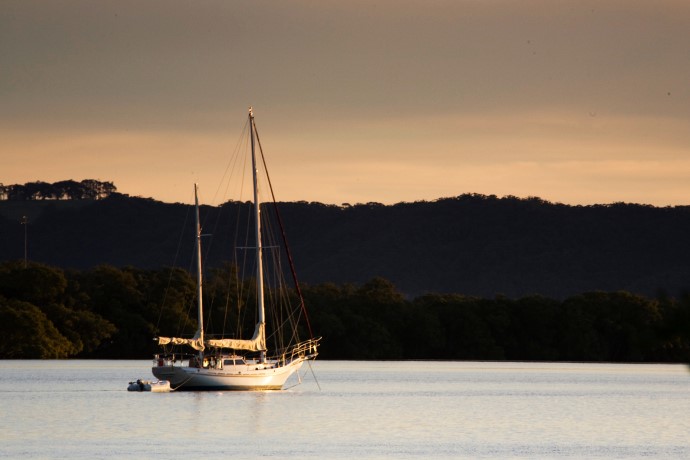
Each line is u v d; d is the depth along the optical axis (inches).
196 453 7529.5
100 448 7741.1
